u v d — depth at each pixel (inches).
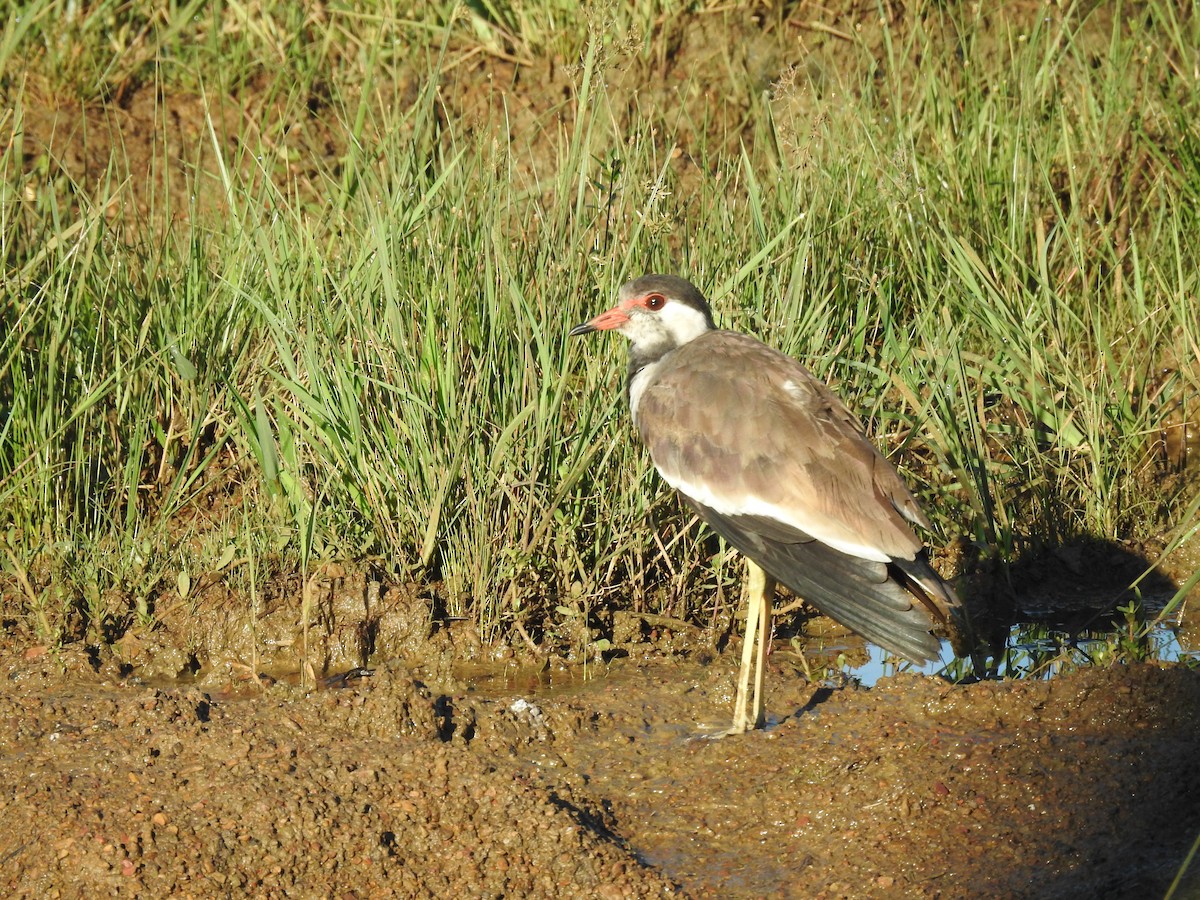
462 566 443.5
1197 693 362.3
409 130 618.8
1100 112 628.1
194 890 307.9
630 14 665.0
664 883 313.3
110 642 432.5
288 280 489.7
